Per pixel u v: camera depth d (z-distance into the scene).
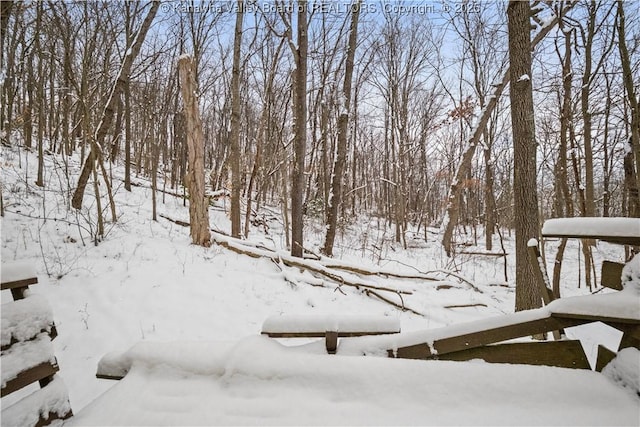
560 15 7.59
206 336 4.58
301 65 8.08
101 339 4.14
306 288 6.81
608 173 10.45
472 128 13.04
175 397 2.02
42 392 1.84
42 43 9.23
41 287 4.86
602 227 2.17
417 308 6.53
